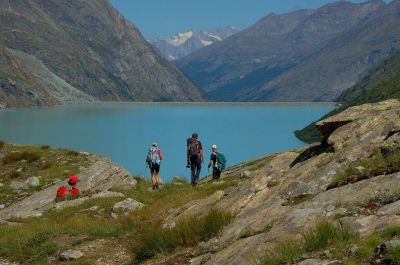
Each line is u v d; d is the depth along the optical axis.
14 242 19.14
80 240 18.48
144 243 14.81
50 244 18.38
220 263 10.57
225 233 13.16
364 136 13.95
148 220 20.47
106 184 31.44
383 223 8.65
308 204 11.38
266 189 14.81
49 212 25.80
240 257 10.16
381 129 13.83
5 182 35.50
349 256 8.01
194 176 28.89
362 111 16.64
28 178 35.75
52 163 39.12
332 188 11.92
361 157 13.00
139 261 14.48
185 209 18.91
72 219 22.50
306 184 13.02
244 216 13.47
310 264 8.19
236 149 131.88
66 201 27.14
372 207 9.83
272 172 15.96
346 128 15.53
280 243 9.57
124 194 28.61
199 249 12.93
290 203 12.34
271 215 12.02
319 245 8.84
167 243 14.38
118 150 129.75
